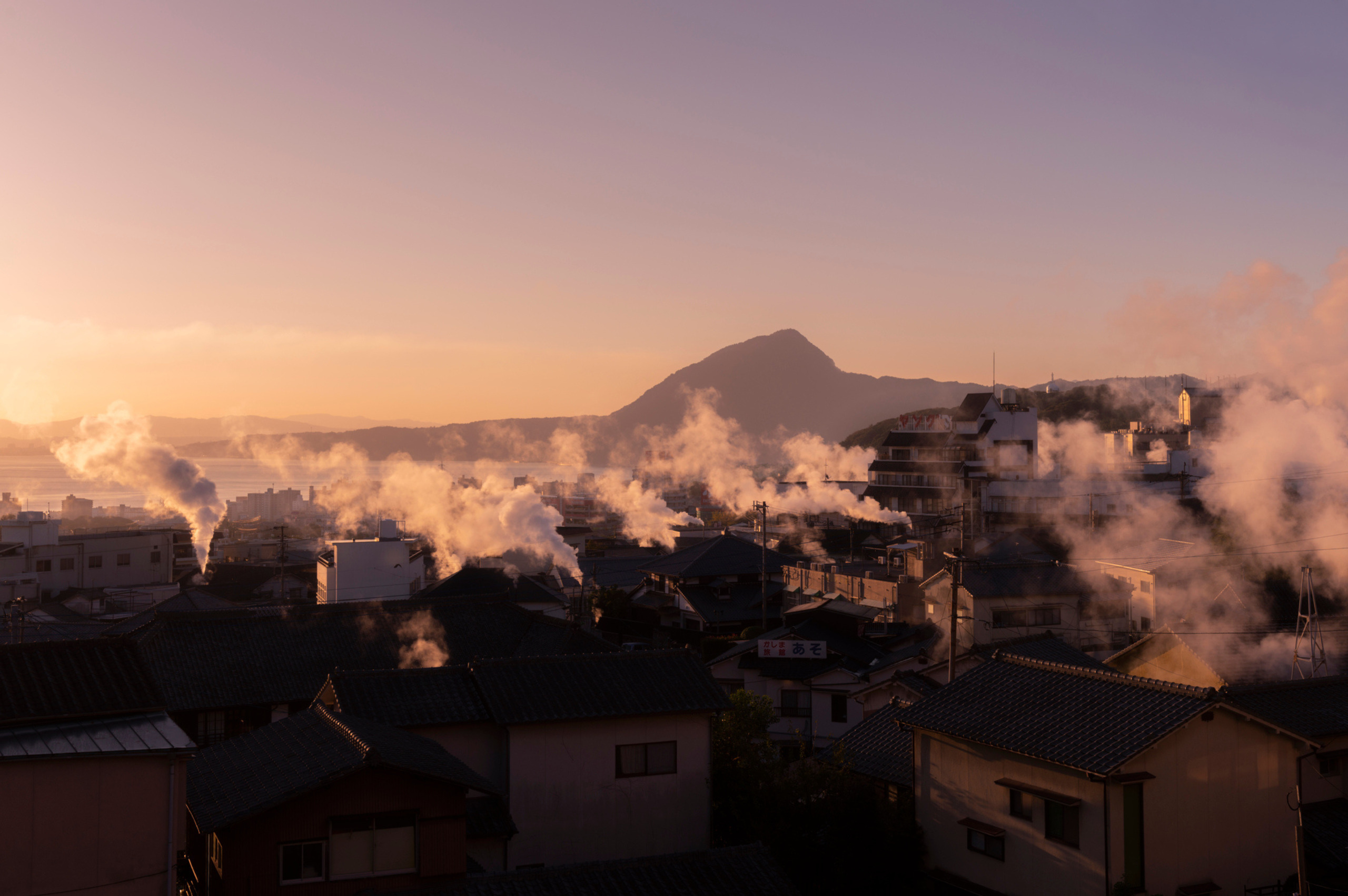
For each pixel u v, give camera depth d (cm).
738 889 1435
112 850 1330
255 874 1517
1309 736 1831
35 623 4422
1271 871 1769
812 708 3788
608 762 2145
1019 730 1816
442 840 1620
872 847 1992
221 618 3294
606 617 6034
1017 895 1778
